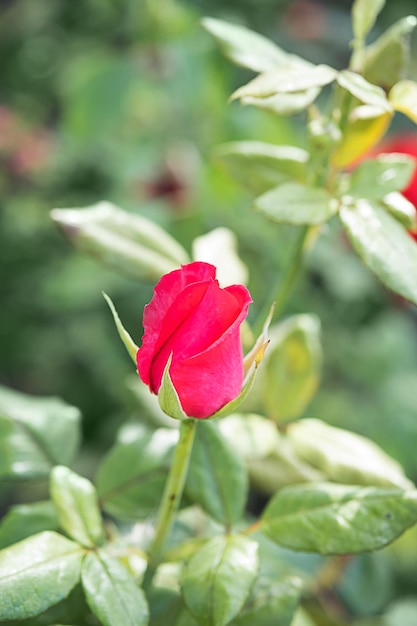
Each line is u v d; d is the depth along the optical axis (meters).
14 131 1.52
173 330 0.51
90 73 1.22
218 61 1.14
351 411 1.21
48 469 0.61
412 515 0.54
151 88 1.25
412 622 0.74
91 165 1.45
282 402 0.63
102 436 1.38
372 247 0.56
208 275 0.51
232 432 0.62
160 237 0.63
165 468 0.60
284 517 0.56
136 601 0.53
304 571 0.73
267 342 0.51
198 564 0.54
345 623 0.74
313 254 1.19
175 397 0.51
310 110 0.61
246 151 0.63
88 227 0.62
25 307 1.47
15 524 0.58
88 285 1.25
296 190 0.58
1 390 0.63
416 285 0.55
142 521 0.62
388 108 0.55
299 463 0.62
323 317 1.27
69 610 0.55
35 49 1.54
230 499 0.57
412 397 1.20
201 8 1.19
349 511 0.55
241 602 0.53
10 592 0.51
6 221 1.47
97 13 1.34
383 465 0.61
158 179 1.23
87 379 1.44
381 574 0.78
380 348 1.25
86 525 0.54
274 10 1.31
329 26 1.35
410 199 0.64
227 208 1.14
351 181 0.58
